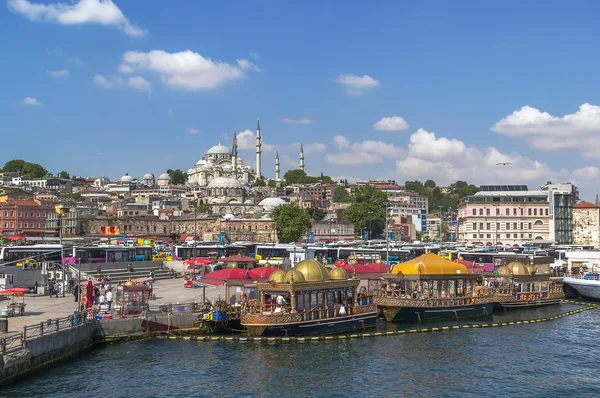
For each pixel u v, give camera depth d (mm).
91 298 65062
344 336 63000
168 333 63594
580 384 48906
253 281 70250
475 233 199750
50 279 81500
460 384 48594
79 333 56312
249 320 61281
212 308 66312
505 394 46406
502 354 57906
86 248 105438
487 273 93875
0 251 99875
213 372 50812
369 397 45344
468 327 70188
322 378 49469
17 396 44094
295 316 61781
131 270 106125
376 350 58438
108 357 55000
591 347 61031
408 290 75500
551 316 78625
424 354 57375
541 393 46750
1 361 45094
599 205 198000
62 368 51375
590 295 95438
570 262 119750
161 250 138875
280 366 52656
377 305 71875
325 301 65250
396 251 127750
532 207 197500
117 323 61031
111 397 44750
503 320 75062
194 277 103438
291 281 62219
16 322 58125
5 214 193875
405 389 47219
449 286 76625
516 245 172375
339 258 126812
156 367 52062
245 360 54281
